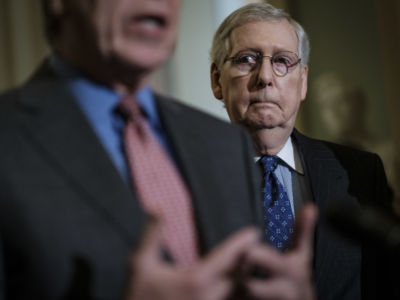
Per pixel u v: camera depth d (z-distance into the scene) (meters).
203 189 0.97
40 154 0.86
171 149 1.01
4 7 5.31
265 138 1.81
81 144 0.89
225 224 0.97
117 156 0.93
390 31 5.02
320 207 1.76
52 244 0.81
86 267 0.81
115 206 0.85
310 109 5.55
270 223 1.71
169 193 0.92
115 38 0.88
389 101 5.02
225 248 0.76
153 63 0.90
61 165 0.86
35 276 0.80
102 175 0.87
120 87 0.96
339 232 0.90
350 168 1.90
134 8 0.86
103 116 0.94
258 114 1.78
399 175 4.94
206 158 1.03
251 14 1.88
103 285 0.82
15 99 0.92
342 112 5.28
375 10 5.14
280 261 0.80
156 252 0.75
